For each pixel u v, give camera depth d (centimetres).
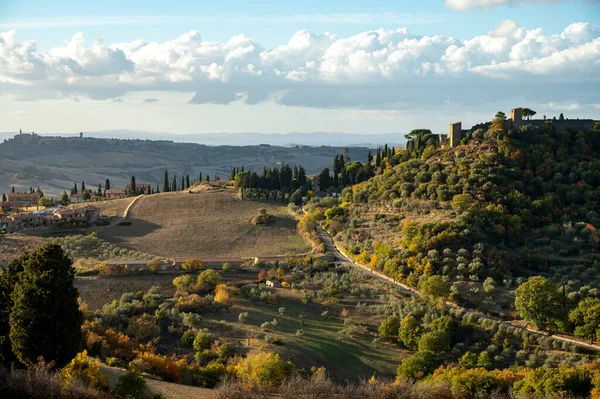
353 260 14250
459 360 8744
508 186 15000
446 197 15188
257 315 10300
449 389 6650
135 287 11600
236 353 8338
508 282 11269
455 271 11794
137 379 5472
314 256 14488
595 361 8175
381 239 14538
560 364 8300
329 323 10412
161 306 10025
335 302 11438
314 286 12331
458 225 13012
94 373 5634
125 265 12638
